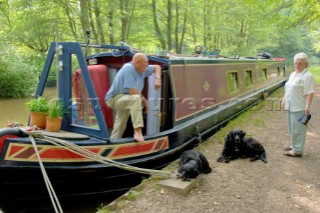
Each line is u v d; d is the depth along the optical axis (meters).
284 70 20.67
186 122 6.70
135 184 5.28
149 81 5.83
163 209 4.32
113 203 4.41
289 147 6.85
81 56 5.02
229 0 22.94
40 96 5.51
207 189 4.93
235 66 10.23
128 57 6.13
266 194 4.82
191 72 7.03
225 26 24.05
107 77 6.16
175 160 6.14
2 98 19.97
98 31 16.83
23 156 4.24
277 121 9.59
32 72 21.09
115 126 5.48
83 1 15.47
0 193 4.27
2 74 19.78
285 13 18.11
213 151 6.71
